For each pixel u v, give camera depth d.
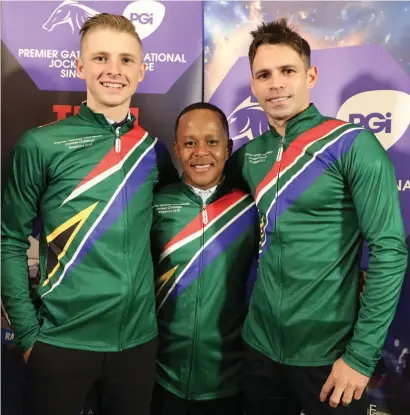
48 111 1.69
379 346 1.11
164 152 1.51
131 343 1.31
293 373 1.24
